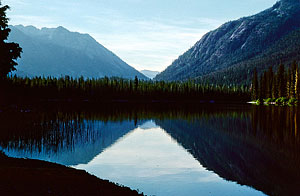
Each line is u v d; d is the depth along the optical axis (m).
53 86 178.62
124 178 26.27
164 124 71.50
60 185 16.06
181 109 123.50
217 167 30.83
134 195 17.80
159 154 37.41
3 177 15.73
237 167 30.83
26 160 25.61
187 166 31.06
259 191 23.33
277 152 38.69
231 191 23.19
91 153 37.41
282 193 22.97
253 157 35.81
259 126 65.00
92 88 192.00
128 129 62.25
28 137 44.25
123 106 140.38
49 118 68.31
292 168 30.50
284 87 157.62
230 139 49.44
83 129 58.53
